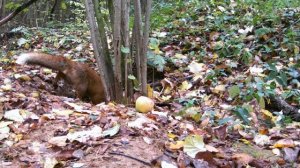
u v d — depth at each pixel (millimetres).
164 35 2766
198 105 1856
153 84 2168
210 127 1479
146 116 1463
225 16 2945
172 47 2621
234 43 2508
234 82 2049
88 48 2750
